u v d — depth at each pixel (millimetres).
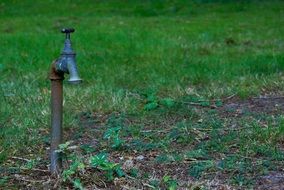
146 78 8008
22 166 4980
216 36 11508
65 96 6980
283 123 5664
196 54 9789
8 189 4551
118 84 7766
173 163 4949
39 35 11992
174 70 8430
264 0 17016
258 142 5340
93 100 6820
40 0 18031
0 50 10375
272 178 4621
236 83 7617
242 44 10711
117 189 4492
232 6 16250
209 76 7969
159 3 17000
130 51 10102
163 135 5699
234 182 4551
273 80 7590
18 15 15984
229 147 5285
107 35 11672
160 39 11156
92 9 16625
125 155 5199
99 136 5773
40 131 5910
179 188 4457
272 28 12500
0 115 6312
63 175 4535
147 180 4613
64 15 15703
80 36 11578
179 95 7141
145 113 6418
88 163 4801
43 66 9000
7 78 8242
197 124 5949
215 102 6891
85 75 8258
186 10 16062
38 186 4582
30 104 6707
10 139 5578
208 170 4777
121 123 6102
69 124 6047
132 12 16000
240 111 6480
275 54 9516
